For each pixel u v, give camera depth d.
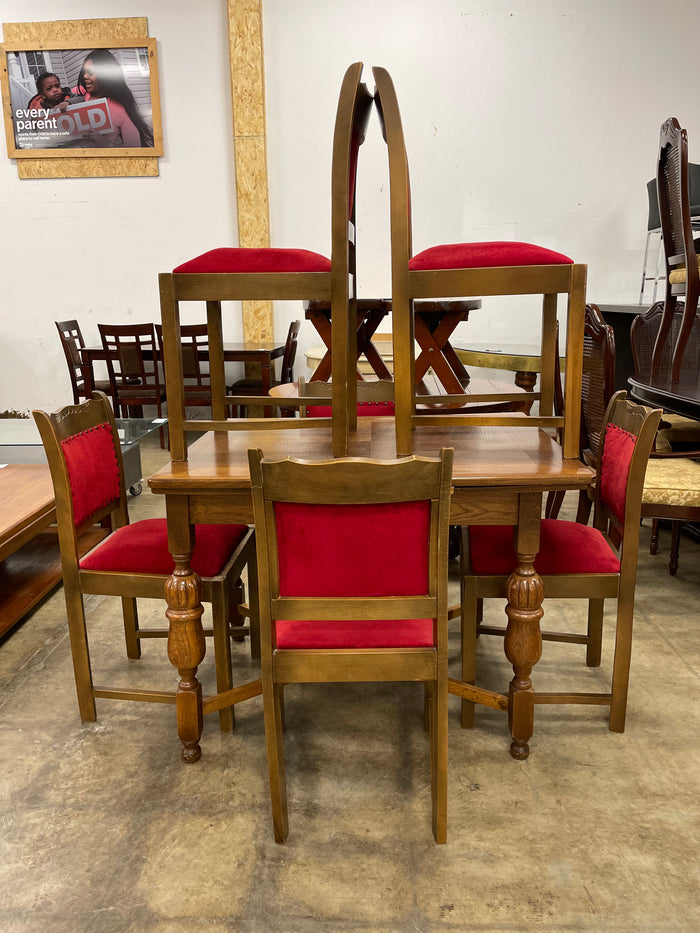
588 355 2.93
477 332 5.80
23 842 1.48
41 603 2.68
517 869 1.38
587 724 1.89
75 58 5.42
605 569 1.75
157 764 1.73
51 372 6.02
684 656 2.24
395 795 1.61
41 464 3.26
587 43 5.26
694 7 5.13
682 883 1.35
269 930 1.25
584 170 5.46
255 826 1.52
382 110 1.52
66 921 1.28
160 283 1.57
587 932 1.24
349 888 1.34
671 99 5.30
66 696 2.04
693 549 3.17
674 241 3.07
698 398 2.39
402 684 2.11
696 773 1.68
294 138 5.52
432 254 1.57
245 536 2.03
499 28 5.27
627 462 1.71
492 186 5.54
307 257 1.58
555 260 1.54
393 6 5.27
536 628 1.66
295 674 1.41
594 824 1.51
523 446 1.81
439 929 1.25
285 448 1.81
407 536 1.33
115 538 1.89
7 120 5.55
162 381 5.86
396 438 1.71
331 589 1.37
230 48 5.25
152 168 5.61
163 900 1.32
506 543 1.80
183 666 1.68
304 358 5.95
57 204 5.71
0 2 5.38
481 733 1.85
